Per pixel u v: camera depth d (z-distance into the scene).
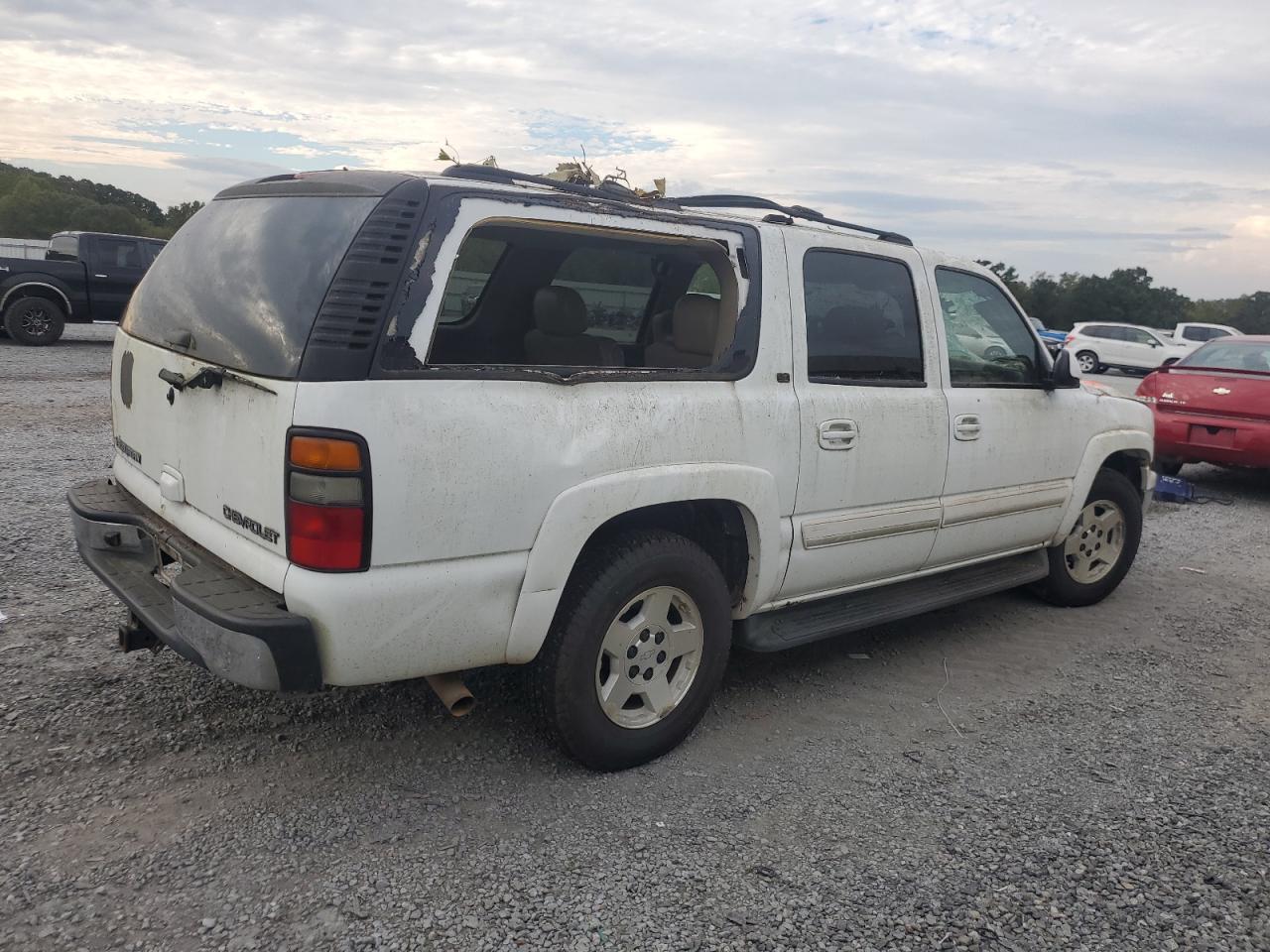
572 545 2.98
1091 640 4.98
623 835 2.94
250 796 3.02
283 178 3.29
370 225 2.68
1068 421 4.94
